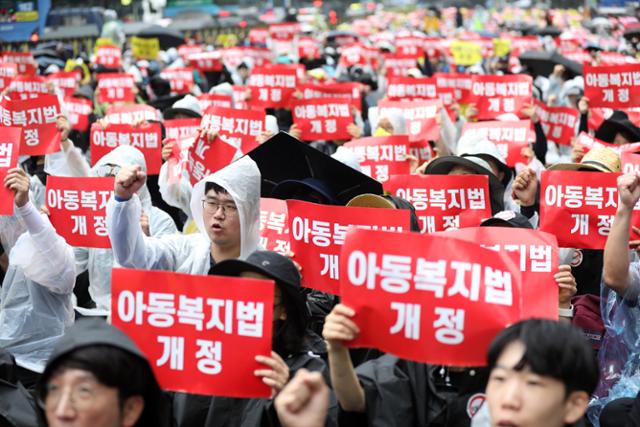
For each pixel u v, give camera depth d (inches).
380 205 388.8
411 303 248.7
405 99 882.8
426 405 271.1
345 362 251.8
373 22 3250.5
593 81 681.6
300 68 1077.1
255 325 261.6
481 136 629.3
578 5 3688.5
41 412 236.7
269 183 477.4
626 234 331.9
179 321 264.5
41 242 361.1
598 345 394.6
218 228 356.2
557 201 414.3
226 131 602.9
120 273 266.2
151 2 3122.5
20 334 373.7
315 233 369.7
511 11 3316.9
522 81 771.4
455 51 1374.3
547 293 307.3
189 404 291.3
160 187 543.2
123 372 210.5
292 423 216.4
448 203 470.9
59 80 1091.9
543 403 207.9
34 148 556.7
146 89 1231.5
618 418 308.0
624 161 452.4
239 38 2891.2
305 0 4158.5
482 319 246.5
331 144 817.5
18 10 2390.5
